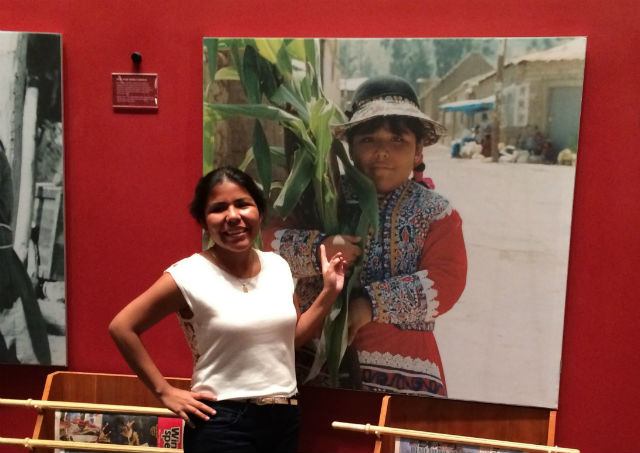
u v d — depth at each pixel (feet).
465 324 6.11
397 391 6.29
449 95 5.86
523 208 5.88
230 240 5.11
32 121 6.31
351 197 6.13
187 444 5.21
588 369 6.06
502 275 5.99
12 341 6.63
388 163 6.03
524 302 5.98
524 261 5.94
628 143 5.76
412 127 5.95
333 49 5.98
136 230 6.55
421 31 5.94
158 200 6.49
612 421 6.07
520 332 6.02
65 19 6.31
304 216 6.23
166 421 6.30
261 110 6.15
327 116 6.06
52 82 6.27
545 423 6.10
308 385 6.46
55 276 6.54
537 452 5.79
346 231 6.18
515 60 5.73
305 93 6.07
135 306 5.07
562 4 5.71
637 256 5.86
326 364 6.38
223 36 6.19
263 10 6.12
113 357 6.74
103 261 6.61
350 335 6.31
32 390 6.88
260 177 6.23
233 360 5.06
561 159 5.77
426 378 6.23
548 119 5.74
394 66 5.91
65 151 6.47
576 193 5.90
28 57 6.24
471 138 5.88
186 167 6.42
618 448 6.08
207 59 6.15
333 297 5.79
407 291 6.16
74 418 6.35
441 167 5.96
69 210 6.56
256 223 5.22
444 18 5.89
